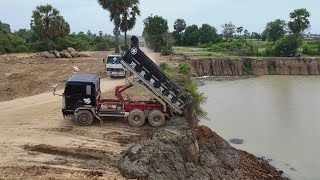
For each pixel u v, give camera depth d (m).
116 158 17.00
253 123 34.75
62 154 17.41
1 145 17.91
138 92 28.28
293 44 90.25
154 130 20.56
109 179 14.62
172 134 18.77
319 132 31.83
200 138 21.59
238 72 77.25
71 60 61.25
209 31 126.19
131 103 21.75
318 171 23.53
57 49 86.50
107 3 58.44
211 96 49.47
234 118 36.66
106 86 33.81
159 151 16.70
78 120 21.20
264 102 45.50
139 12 61.41
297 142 29.09
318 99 48.00
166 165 16.50
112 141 19.06
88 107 21.00
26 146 17.80
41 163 15.98
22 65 51.84
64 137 19.33
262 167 23.02
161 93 21.16
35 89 32.50
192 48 111.56
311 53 96.06
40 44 85.69
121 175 15.21
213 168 19.42
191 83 31.27
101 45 97.50
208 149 21.09
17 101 27.47
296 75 79.25
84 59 63.59
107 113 21.38
